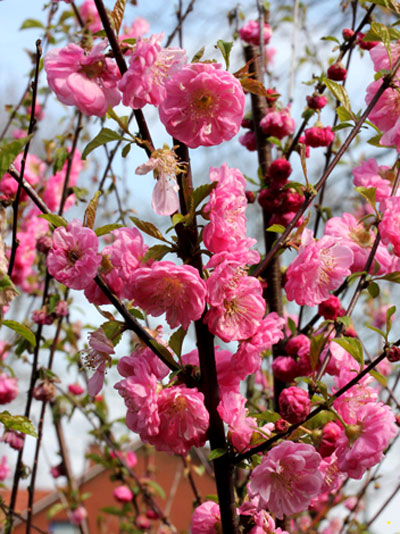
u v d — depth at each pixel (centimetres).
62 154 88
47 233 94
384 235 69
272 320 62
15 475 87
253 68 87
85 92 60
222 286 60
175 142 63
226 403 62
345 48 83
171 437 61
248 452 62
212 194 60
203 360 62
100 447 123
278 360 76
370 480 93
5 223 58
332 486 65
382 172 76
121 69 60
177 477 135
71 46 60
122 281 61
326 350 72
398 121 67
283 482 61
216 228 60
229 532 62
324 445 62
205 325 62
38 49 60
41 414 89
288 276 65
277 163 79
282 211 80
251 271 68
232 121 61
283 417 63
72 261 60
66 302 96
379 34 67
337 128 72
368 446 61
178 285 60
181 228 62
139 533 123
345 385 62
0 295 56
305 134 81
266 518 63
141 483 129
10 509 85
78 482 138
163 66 60
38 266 98
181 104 61
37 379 93
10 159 56
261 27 88
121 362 61
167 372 62
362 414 62
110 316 61
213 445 62
